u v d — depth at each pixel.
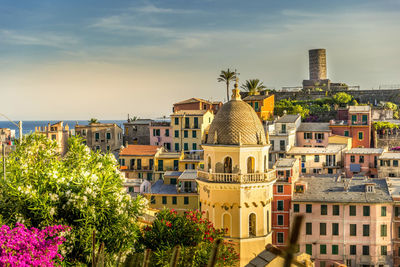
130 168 119.44
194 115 132.38
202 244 39.56
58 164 43.25
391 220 89.88
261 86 163.50
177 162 118.19
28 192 37.16
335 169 121.31
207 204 49.88
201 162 115.56
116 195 39.72
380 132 142.88
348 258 90.44
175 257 16.33
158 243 40.88
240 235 48.62
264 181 49.00
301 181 98.75
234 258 42.25
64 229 35.50
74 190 38.53
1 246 30.56
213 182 48.69
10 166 43.91
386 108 166.75
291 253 9.71
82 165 45.97
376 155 118.00
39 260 31.14
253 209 49.19
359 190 94.00
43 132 131.50
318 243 91.44
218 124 49.94
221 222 49.12
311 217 91.62
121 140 146.25
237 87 51.09
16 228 32.28
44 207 36.69
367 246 90.00
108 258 34.41
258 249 49.00
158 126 135.75
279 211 92.69
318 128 134.00
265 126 125.81
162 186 104.69
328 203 90.94
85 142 139.50
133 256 24.23
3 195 38.69
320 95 187.25
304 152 122.88
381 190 93.88
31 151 47.31
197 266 36.34
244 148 48.47
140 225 48.84
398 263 89.94
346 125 133.62
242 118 49.47
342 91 187.50
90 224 37.25
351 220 90.56
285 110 148.38
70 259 36.25
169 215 43.34
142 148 122.88
